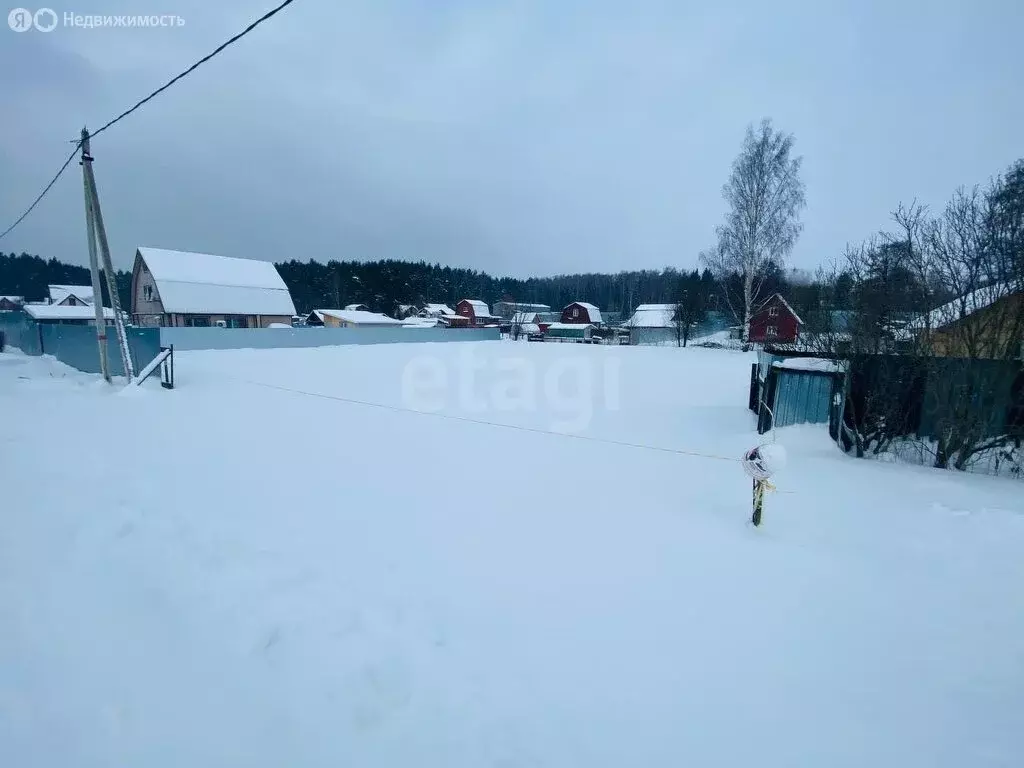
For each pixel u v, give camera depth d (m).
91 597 3.03
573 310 54.62
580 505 4.75
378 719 2.19
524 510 4.60
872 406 6.80
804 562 3.64
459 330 38.75
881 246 7.24
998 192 6.18
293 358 20.92
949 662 2.63
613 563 3.60
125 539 3.74
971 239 6.31
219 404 9.80
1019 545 3.90
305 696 2.31
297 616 2.85
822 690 2.42
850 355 6.97
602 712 2.25
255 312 37.88
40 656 2.53
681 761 2.01
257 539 3.81
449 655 2.59
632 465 6.17
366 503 4.68
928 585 3.36
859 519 4.43
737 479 5.63
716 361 22.19
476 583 3.29
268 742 2.06
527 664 2.54
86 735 2.08
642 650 2.67
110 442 6.57
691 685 2.43
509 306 68.31
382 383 13.66
